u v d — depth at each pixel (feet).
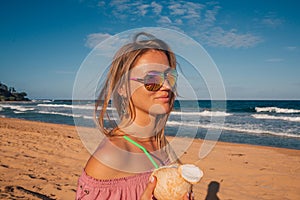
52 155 26.12
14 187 16.48
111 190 3.56
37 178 18.62
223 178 20.03
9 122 65.41
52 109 128.88
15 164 22.11
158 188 3.39
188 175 3.37
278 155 28.84
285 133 52.06
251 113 98.63
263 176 20.74
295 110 104.47
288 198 16.55
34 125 58.39
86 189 3.54
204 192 17.12
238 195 16.76
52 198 15.19
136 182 3.63
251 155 28.50
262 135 50.21
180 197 3.35
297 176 20.85
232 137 48.11
